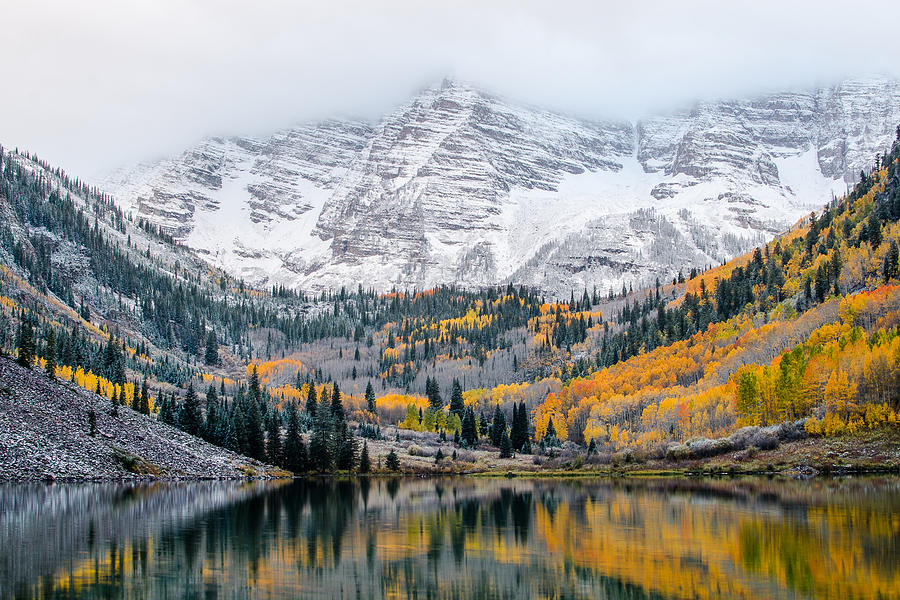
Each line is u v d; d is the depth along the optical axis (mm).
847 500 102250
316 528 87188
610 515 96562
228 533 82375
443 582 62875
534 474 180500
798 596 57219
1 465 119688
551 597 58281
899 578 61469
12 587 58875
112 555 69750
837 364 157750
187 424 180000
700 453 168500
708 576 63312
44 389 153250
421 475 183375
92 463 133875
